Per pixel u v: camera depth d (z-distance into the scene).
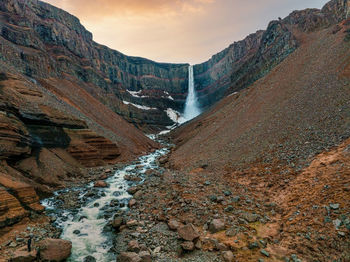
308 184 15.01
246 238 11.59
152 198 19.30
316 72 37.56
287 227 11.89
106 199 20.55
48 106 31.19
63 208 18.02
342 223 10.23
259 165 22.14
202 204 16.11
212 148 34.44
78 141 33.47
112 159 38.56
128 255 10.57
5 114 22.50
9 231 12.32
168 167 34.81
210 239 11.84
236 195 17.42
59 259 11.01
